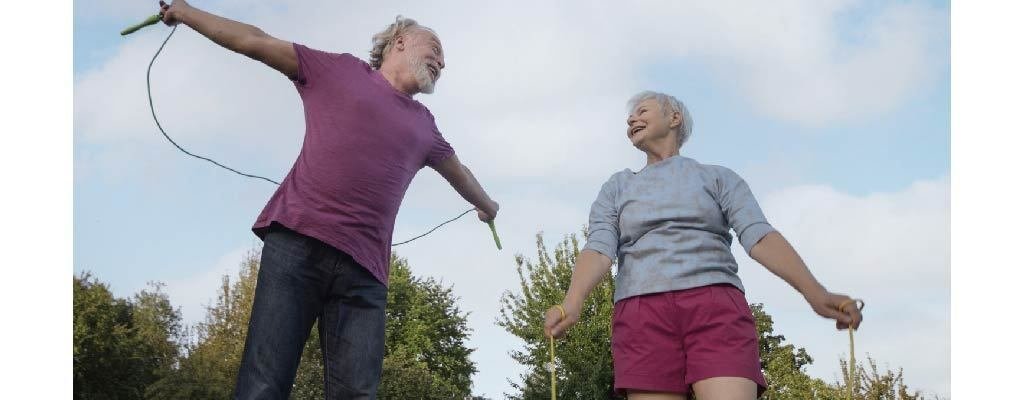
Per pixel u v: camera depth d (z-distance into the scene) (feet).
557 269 66.13
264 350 10.43
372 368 11.07
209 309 114.62
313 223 10.72
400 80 12.21
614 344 10.84
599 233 10.88
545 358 64.39
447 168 12.94
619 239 11.07
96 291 107.55
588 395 59.16
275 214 10.76
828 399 78.23
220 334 113.50
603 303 60.70
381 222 11.31
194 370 106.83
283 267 10.62
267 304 10.56
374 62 12.59
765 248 10.28
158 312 111.96
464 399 121.90
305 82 11.33
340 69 11.40
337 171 10.91
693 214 10.63
